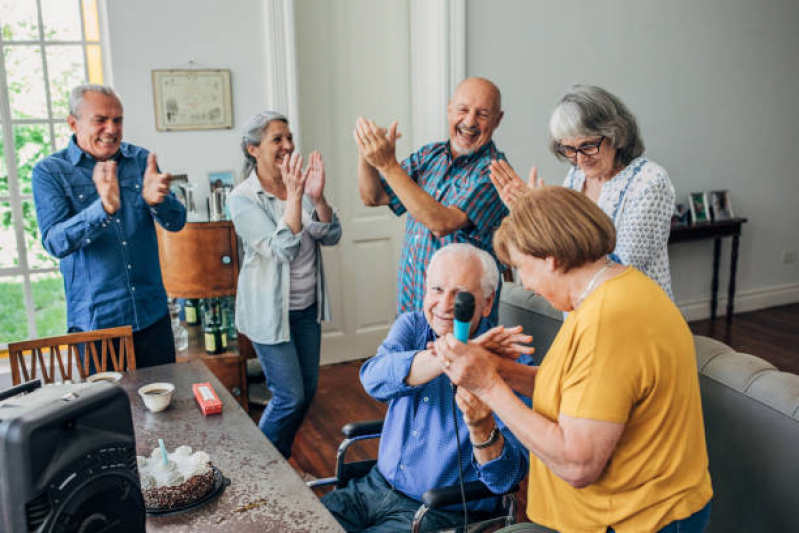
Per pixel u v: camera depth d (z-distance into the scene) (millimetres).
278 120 2613
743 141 5172
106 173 2279
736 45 4977
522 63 4250
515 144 4344
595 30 4438
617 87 4609
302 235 2629
